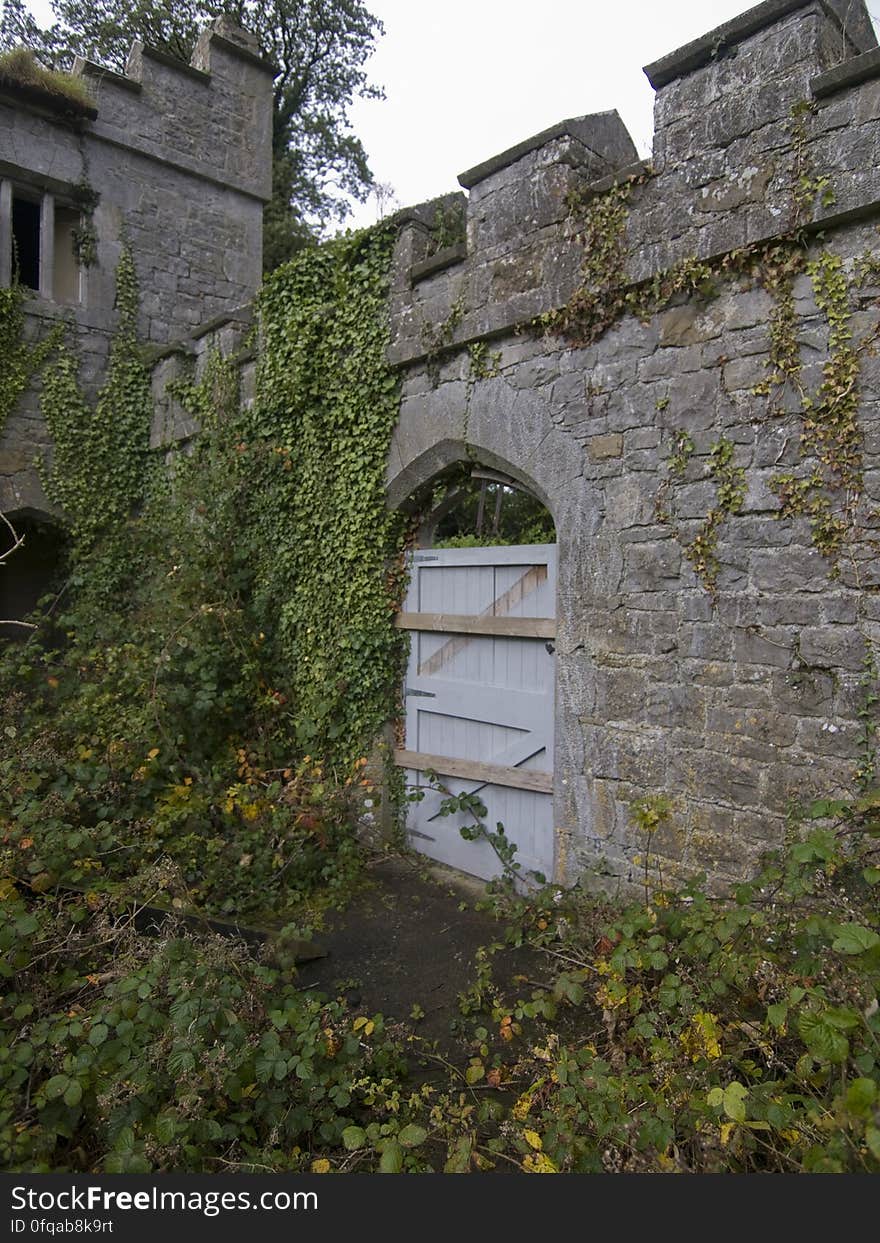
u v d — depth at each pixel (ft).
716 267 10.76
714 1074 7.00
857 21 10.43
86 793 13.94
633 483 11.81
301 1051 7.67
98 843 12.51
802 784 10.00
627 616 11.97
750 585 10.52
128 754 14.97
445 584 15.49
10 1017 7.39
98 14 44.34
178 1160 6.32
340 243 16.49
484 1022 9.84
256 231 27.94
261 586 18.58
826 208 9.46
